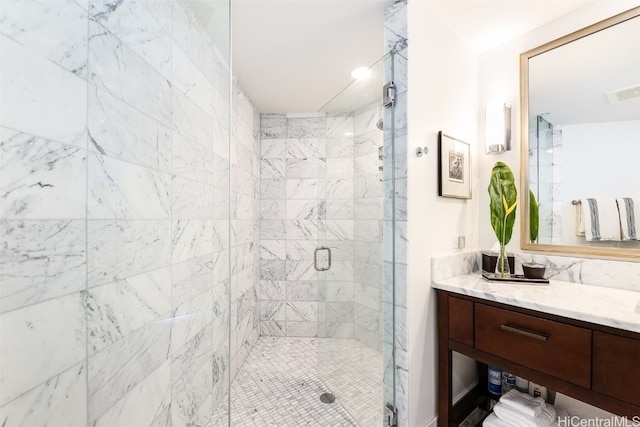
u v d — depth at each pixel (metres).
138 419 0.91
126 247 0.86
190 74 1.24
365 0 1.35
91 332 0.74
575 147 1.40
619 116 1.28
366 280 1.65
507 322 1.14
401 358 1.33
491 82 1.70
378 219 1.57
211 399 1.40
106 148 0.78
